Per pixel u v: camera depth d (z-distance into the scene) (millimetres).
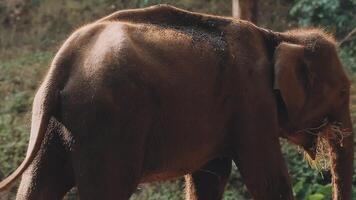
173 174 7180
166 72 6789
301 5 15195
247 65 7312
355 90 12750
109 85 6461
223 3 16125
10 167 11273
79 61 6570
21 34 15805
